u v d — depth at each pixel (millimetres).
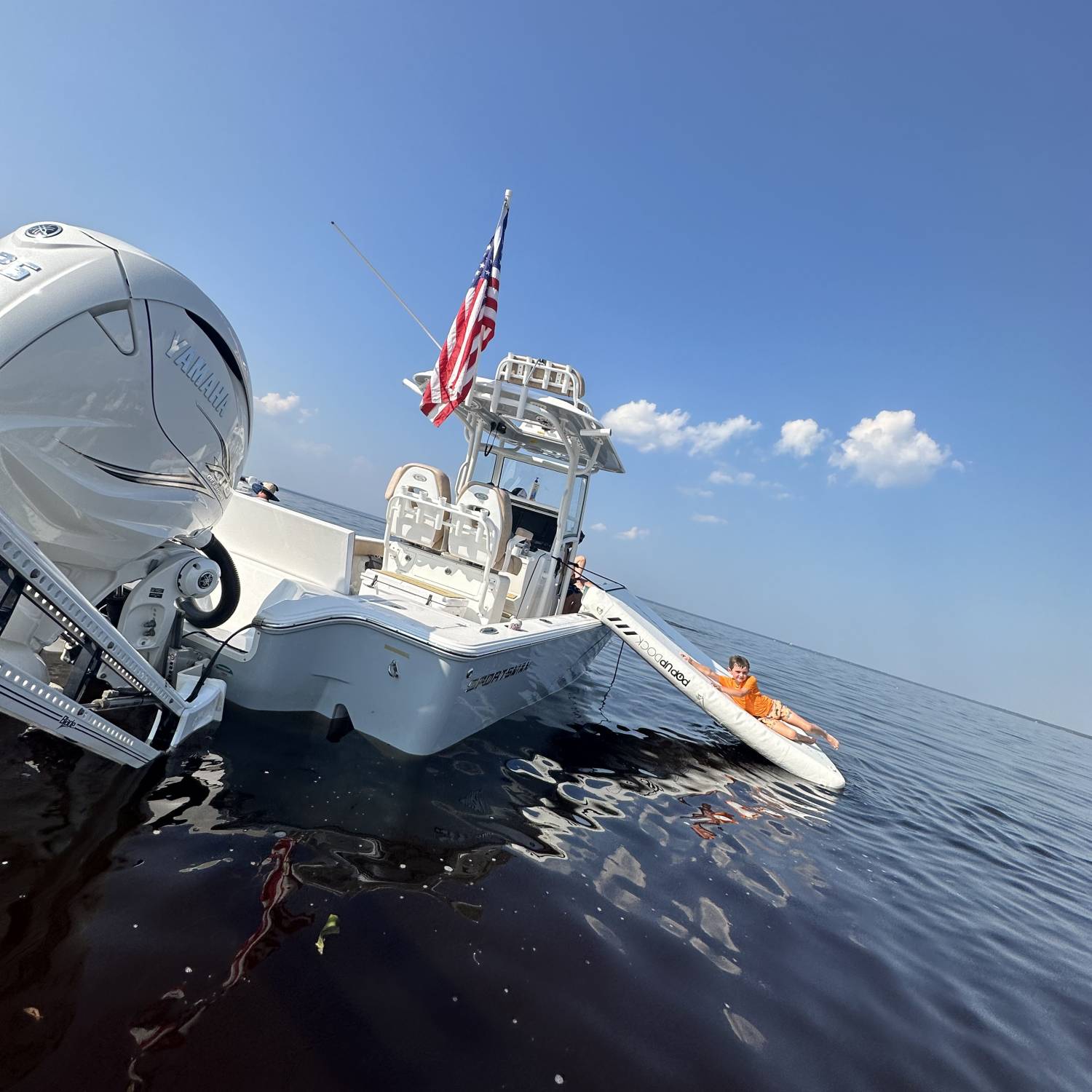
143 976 1596
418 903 2293
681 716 7516
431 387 4383
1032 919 3971
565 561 6375
